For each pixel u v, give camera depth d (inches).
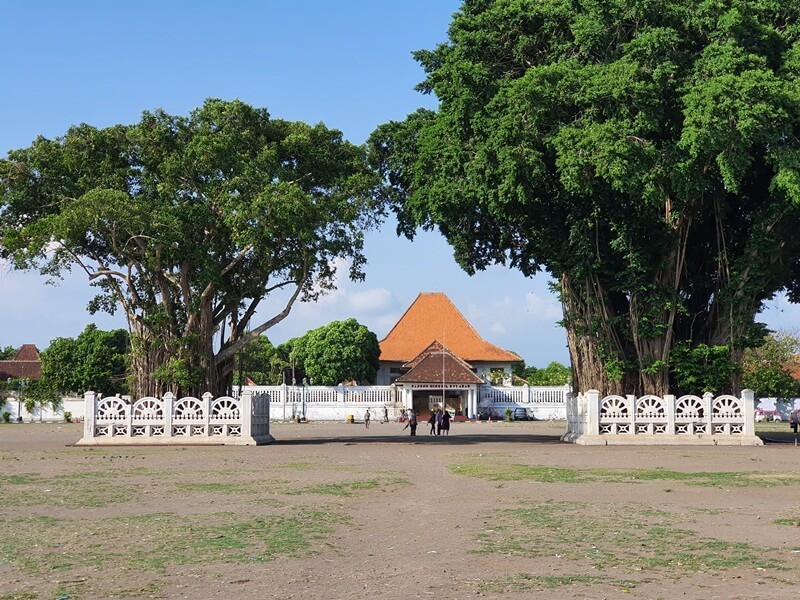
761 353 3356.3
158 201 1550.2
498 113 1465.3
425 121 1752.0
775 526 590.2
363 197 1651.1
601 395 1625.2
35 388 3484.3
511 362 3954.2
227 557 483.5
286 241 1624.0
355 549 510.9
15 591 405.7
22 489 826.2
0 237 1596.9
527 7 1574.8
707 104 1322.6
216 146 1528.1
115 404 1569.9
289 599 390.9
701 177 1435.8
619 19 1481.3
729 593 404.5
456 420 3196.4
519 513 654.5
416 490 816.3
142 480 914.7
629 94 1387.8
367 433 2172.7
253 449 1445.6
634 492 793.6
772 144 1424.7
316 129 1707.7
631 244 1551.4
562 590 409.4
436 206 1524.4
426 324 4153.5
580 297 1646.2
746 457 1233.4
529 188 1443.2
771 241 1553.9
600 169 1334.9
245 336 1688.0
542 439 1784.0
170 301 1640.0
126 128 1624.0
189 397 1573.6
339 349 3848.4
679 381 1605.6
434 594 400.8
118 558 480.7
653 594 402.3
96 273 1614.2
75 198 1588.3
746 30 1456.7
